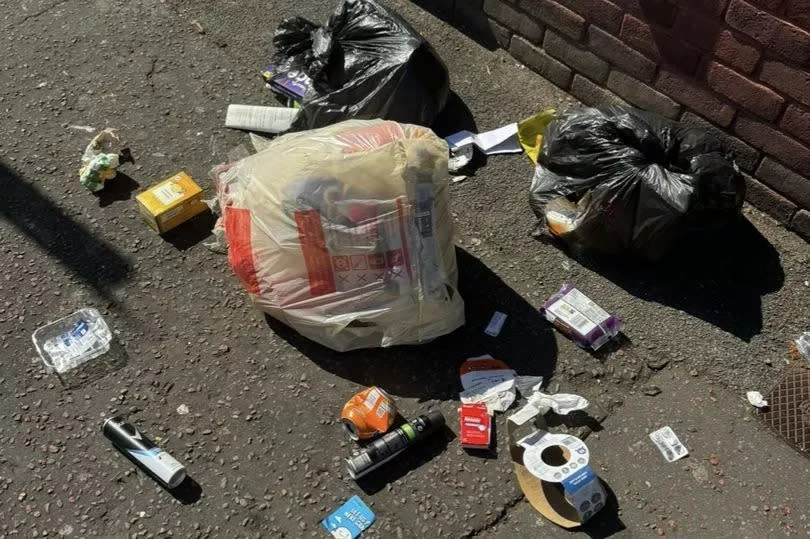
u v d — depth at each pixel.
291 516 2.08
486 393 2.32
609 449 2.24
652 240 2.55
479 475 2.17
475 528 2.07
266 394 2.33
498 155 3.06
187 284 2.58
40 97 3.15
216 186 2.71
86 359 2.37
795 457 2.25
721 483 2.18
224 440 2.22
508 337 2.48
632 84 3.04
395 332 2.33
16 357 2.37
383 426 2.20
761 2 2.47
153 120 3.10
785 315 2.58
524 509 2.11
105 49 3.37
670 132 2.66
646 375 2.42
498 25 3.40
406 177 2.21
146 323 2.47
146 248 2.67
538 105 3.27
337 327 2.30
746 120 2.73
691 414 2.33
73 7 3.55
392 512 2.09
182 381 2.34
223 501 2.10
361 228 2.21
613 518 2.10
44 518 2.05
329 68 3.01
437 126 3.16
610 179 2.56
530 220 2.84
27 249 2.64
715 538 2.07
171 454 2.18
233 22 3.54
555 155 2.76
